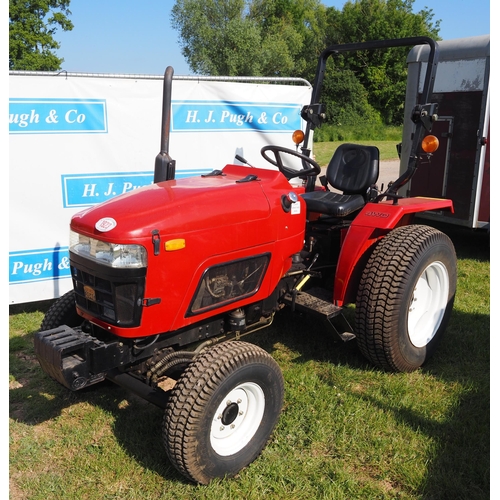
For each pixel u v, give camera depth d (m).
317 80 3.87
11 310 4.64
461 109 6.00
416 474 2.46
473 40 5.89
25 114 4.24
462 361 3.56
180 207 2.45
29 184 4.36
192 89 4.93
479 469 2.48
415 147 3.32
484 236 6.99
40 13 25.22
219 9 30.89
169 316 2.45
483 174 5.94
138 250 2.29
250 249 2.73
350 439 2.72
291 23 37.50
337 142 22.28
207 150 5.14
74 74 4.36
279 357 3.63
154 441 2.74
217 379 2.32
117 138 4.65
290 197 2.90
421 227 3.43
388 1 37.50
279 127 5.55
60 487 2.44
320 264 3.61
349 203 3.46
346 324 3.29
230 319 2.84
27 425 2.93
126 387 2.63
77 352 2.50
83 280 2.54
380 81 32.94
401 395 3.12
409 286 3.17
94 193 4.65
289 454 2.62
